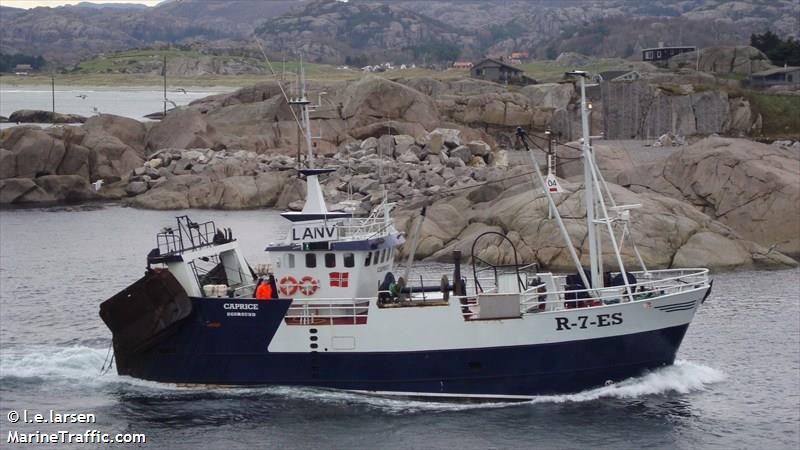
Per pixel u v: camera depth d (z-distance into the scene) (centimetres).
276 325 4647
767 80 17900
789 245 7975
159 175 12744
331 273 4703
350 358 4628
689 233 7538
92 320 6197
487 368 4566
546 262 7231
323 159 12650
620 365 4662
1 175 12375
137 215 11100
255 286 4947
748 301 6475
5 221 10675
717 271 7344
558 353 4575
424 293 4897
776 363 5166
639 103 15000
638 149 13025
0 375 5050
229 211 11331
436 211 8269
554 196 7694
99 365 5216
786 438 4212
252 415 4475
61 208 11725
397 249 7888
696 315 6138
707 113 14938
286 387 4712
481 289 4841
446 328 4550
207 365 4753
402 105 14425
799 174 8500
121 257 8475
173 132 14350
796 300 6488
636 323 4616
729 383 4838
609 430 4300
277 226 9994
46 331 5916
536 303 4569
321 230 4694
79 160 12756
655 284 5028
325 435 4269
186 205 11681
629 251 7269
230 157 13062
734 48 19450
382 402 4600
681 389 4731
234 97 16812
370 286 4803
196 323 4731
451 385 4591
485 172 10675
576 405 4559
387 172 11362
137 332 4762
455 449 4119
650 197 7994
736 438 4222
